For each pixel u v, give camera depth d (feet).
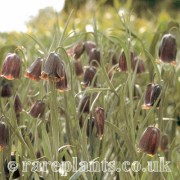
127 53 3.21
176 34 4.37
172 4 12.86
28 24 5.40
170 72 3.51
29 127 3.33
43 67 3.05
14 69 3.23
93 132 3.31
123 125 3.36
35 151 3.32
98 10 7.14
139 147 3.10
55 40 3.40
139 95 3.61
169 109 4.09
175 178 3.36
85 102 3.34
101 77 3.52
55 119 3.11
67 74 3.35
